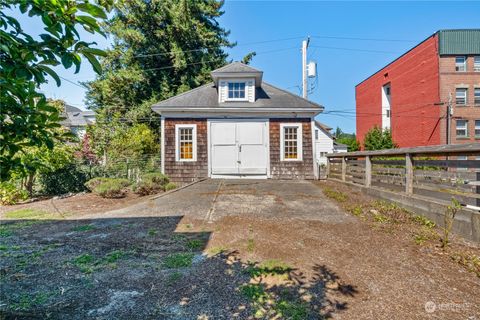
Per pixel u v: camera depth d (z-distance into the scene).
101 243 3.72
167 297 2.38
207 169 10.82
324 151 28.73
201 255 3.27
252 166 10.87
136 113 17.67
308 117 10.91
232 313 2.15
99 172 10.23
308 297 2.38
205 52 20.28
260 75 10.88
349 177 8.36
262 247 3.47
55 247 3.58
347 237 3.83
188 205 5.83
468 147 3.75
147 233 4.10
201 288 2.53
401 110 21.28
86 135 13.45
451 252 3.33
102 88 18.62
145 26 18.44
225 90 11.02
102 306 2.24
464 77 17.41
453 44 17.39
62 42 1.32
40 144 1.48
